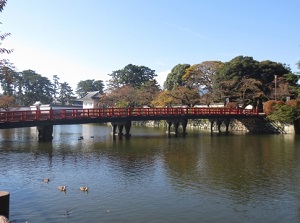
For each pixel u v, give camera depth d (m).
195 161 22.00
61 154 24.45
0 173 17.84
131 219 11.57
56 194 14.26
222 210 12.56
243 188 15.46
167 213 12.20
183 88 58.34
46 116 31.42
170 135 40.53
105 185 15.80
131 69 84.94
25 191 14.62
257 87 51.66
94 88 116.69
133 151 26.36
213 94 55.44
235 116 45.00
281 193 14.70
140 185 15.89
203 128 53.78
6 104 54.75
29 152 25.22
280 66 55.50
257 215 12.08
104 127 62.12
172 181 16.66
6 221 6.57
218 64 61.09
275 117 44.09
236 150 27.17
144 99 66.88
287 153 25.58
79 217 11.66
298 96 48.81
